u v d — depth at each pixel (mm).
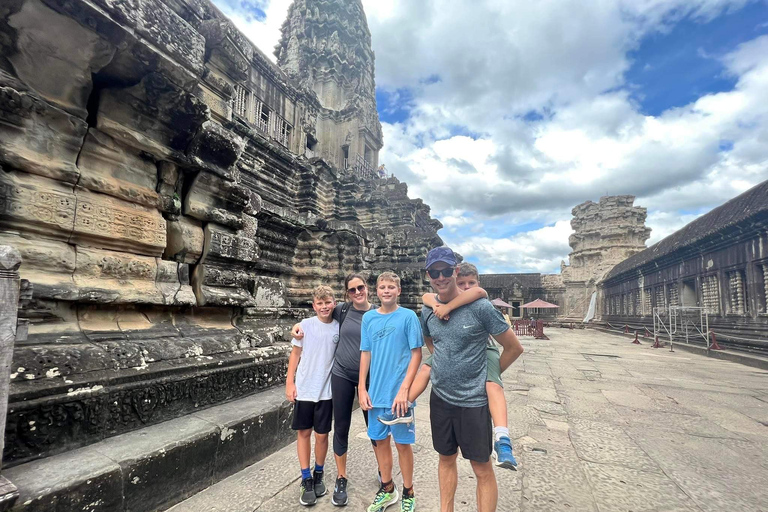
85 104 2840
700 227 18125
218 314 4164
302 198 13805
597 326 34281
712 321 15555
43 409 2186
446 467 2396
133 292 3125
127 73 2920
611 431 4547
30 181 2559
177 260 3758
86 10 2402
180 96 3268
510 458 1917
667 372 9328
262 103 15039
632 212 37062
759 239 12891
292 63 22891
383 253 17141
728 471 3414
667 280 21031
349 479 3143
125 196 3174
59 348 2426
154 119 3287
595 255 38438
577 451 3883
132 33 2682
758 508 2764
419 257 16922
